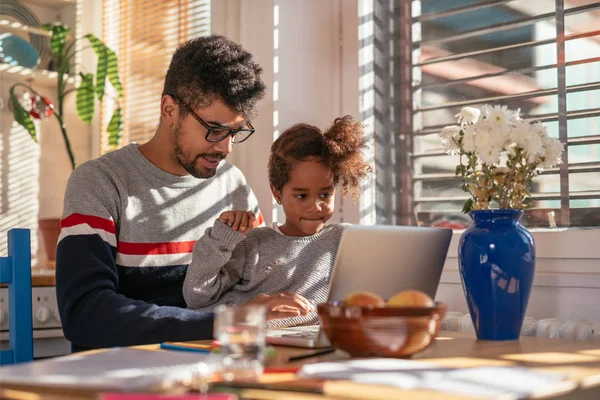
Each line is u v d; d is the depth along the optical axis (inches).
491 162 54.9
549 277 69.7
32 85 115.3
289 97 89.0
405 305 41.9
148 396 30.3
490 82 78.3
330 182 68.3
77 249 64.8
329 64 90.4
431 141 82.8
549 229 72.4
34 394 34.0
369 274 50.3
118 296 62.0
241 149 91.6
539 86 74.4
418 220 83.5
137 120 115.3
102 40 120.2
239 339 35.4
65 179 118.3
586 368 39.1
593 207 70.1
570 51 72.1
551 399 35.5
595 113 70.0
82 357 40.3
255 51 90.4
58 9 121.3
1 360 59.4
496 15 78.0
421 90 84.0
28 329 60.9
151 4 111.7
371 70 88.0
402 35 85.8
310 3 90.8
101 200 68.4
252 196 81.4
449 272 76.8
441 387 31.4
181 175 75.0
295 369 36.8
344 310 40.8
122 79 117.3
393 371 35.4
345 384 32.5
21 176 112.8
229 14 94.0
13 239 60.9
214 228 64.8
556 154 56.9
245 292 68.3
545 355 44.9
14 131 112.3
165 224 72.5
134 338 58.3
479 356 44.6
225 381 34.7
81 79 115.6
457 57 81.0
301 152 67.5
